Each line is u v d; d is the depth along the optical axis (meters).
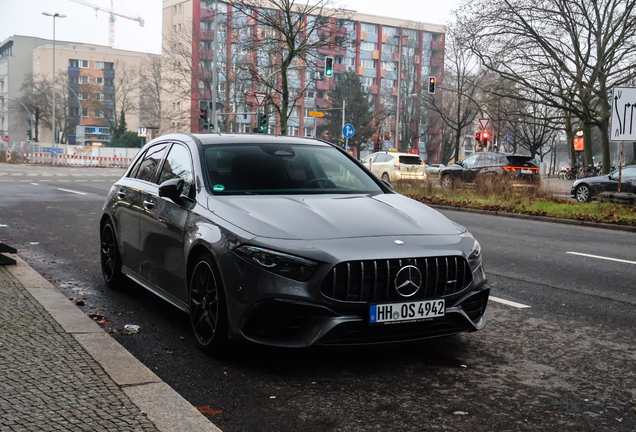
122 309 5.83
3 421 3.11
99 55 117.06
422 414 3.55
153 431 3.07
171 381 4.02
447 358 4.57
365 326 4.01
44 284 6.35
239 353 4.59
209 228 4.50
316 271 3.97
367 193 5.34
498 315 5.86
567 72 30.34
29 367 3.90
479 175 21.94
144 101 92.56
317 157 5.71
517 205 18.36
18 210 14.46
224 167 5.23
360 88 87.00
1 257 7.22
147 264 5.62
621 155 17.80
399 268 4.08
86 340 4.52
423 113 84.00
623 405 3.72
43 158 57.34
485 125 30.42
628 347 4.89
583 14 30.41
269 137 5.91
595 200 20.16
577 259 9.28
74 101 111.38
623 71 31.19
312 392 3.86
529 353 4.71
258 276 4.04
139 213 5.80
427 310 4.15
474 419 3.49
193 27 62.69
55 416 3.20
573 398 3.82
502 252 9.89
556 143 81.81
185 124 65.19
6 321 4.89
